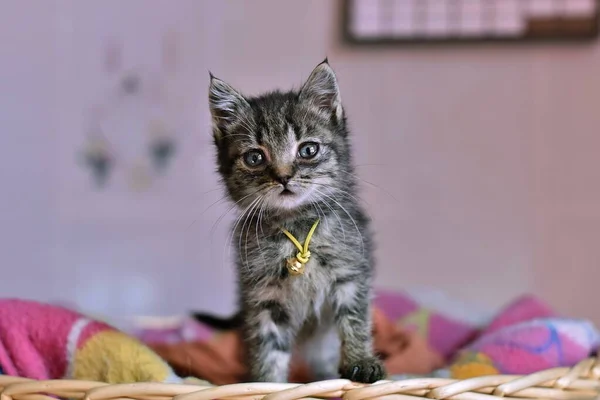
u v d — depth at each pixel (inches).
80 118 31.9
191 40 31.5
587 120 29.9
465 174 30.5
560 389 17.8
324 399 18.0
